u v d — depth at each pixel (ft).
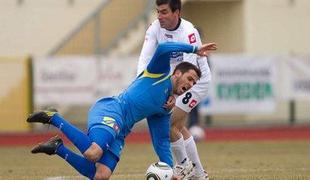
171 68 91.50
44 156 151.84
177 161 93.20
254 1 242.58
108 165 77.36
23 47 236.84
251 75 210.59
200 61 92.32
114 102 79.66
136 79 81.82
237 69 209.67
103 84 201.26
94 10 240.53
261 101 211.20
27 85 203.10
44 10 238.07
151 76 80.43
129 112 79.97
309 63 214.28
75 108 206.59
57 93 201.46
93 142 75.97
